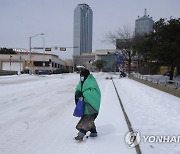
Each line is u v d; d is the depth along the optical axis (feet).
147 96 53.21
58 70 263.70
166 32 93.97
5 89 69.21
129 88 75.82
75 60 410.72
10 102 45.06
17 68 296.30
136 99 48.26
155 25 102.27
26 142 21.74
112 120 30.19
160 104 41.68
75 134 24.16
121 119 30.76
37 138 22.88
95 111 21.72
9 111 36.09
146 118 30.55
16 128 26.37
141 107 38.63
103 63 406.82
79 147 20.44
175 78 111.45
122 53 192.65
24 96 54.34
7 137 23.15
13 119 30.73
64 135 23.85
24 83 96.17
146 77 97.30
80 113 21.39
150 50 104.06
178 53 88.89
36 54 330.75
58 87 79.41
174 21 94.43
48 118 31.53
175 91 54.29
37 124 28.25
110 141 21.97
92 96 21.26
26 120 30.27
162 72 163.12
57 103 44.70
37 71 247.29
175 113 33.63
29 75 174.19
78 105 21.47
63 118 31.55
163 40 95.45
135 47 141.08
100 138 22.85
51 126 27.32
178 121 28.84
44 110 37.27
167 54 90.48
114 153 19.12
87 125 21.83
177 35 92.07
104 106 40.40
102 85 90.74
